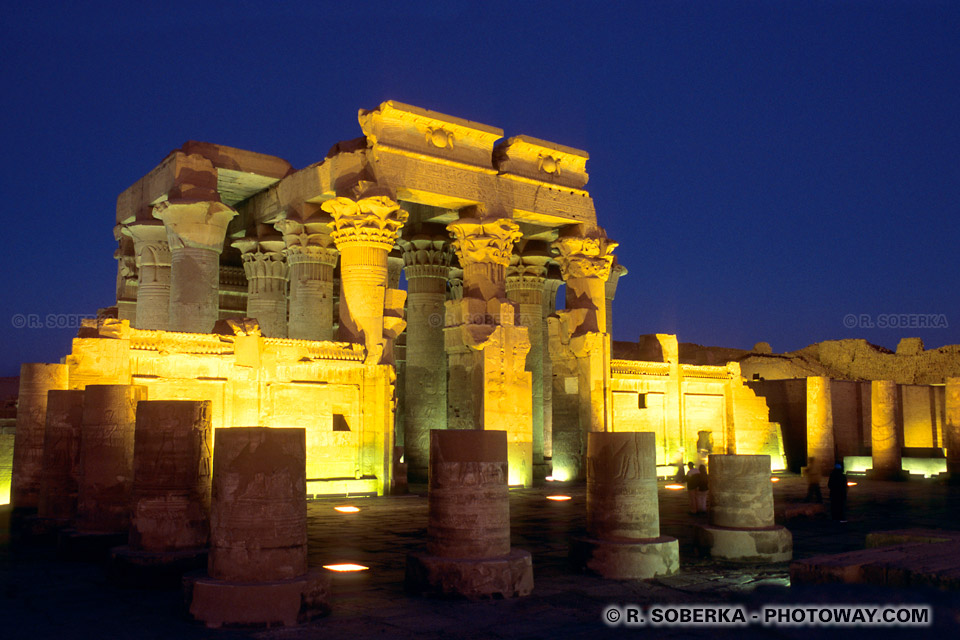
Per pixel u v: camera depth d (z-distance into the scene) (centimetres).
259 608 739
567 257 2462
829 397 2628
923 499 1973
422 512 1636
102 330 1585
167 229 2050
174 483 945
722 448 2719
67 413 1253
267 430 784
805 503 1659
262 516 771
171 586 899
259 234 2370
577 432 2431
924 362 3975
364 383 1997
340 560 1077
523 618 777
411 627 743
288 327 2492
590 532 1022
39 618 770
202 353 1731
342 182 2036
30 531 1207
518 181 2273
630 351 4169
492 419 2153
